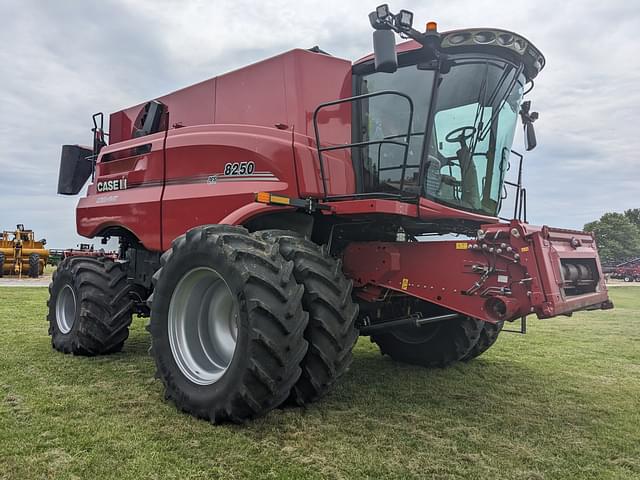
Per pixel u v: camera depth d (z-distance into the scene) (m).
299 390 3.40
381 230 4.37
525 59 4.20
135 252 5.73
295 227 4.07
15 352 5.35
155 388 4.03
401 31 3.62
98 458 2.68
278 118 4.30
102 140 6.48
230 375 3.14
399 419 3.49
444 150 4.11
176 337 3.64
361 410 3.66
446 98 4.02
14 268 19.36
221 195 4.34
